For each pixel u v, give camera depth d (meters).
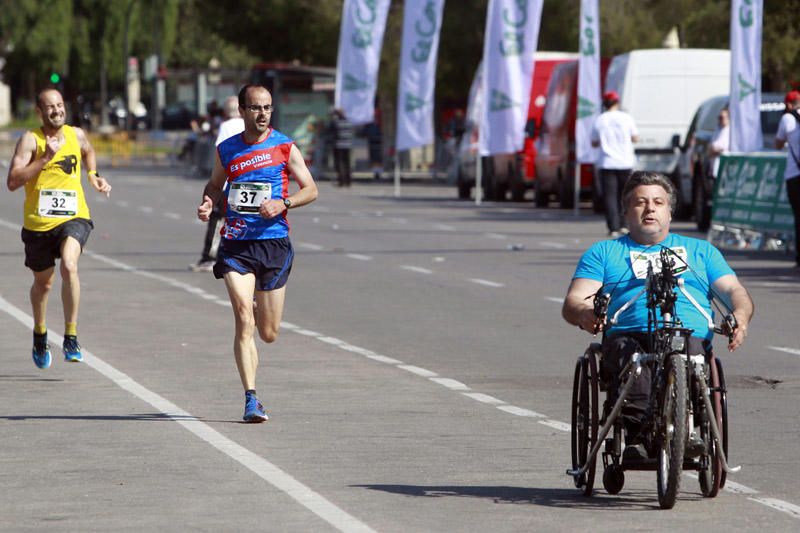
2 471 21.72
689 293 20.30
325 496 20.11
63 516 18.97
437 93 138.00
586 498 20.08
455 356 33.38
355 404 27.42
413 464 22.25
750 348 34.44
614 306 20.30
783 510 19.36
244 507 19.47
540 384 29.69
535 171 94.25
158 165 172.75
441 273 51.97
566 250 61.06
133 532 18.16
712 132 72.06
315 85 143.88
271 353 33.88
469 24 131.00
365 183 134.75
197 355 33.56
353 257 58.22
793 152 52.66
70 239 31.17
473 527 18.41
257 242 25.95
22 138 31.28
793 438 24.31
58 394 28.56
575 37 126.44
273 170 26.02
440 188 124.94
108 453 23.00
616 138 67.88
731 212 64.81
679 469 18.77
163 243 65.44
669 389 18.86
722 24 122.31
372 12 94.12
